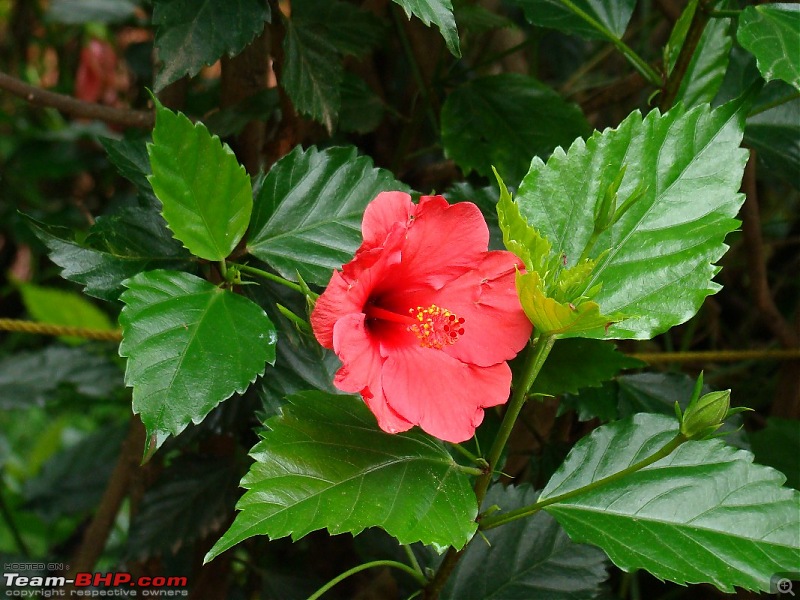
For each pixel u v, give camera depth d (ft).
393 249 2.60
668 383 3.26
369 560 3.20
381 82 4.05
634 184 2.75
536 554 3.02
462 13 3.57
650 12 4.57
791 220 4.20
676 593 3.53
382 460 2.67
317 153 2.92
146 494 3.39
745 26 2.82
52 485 4.70
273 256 2.84
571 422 3.48
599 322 2.54
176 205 2.71
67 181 5.89
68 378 4.27
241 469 3.42
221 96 3.43
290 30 3.11
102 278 2.82
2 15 5.94
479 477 2.70
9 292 5.26
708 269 2.68
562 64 4.94
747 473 2.69
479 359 2.63
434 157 4.22
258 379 2.90
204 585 3.58
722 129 2.75
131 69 5.10
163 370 2.63
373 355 2.61
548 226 2.75
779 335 3.69
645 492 2.70
